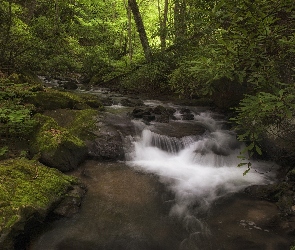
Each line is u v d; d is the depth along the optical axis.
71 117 6.58
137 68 11.87
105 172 5.41
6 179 3.95
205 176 5.68
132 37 15.54
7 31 8.68
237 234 3.97
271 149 6.00
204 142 6.70
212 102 9.36
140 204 4.57
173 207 4.57
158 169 5.77
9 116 5.05
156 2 16.08
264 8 2.47
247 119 2.77
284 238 3.89
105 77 12.38
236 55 2.83
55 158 5.05
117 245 3.67
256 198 4.89
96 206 4.39
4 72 8.52
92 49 13.40
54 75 11.87
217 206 4.65
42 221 3.79
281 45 2.80
